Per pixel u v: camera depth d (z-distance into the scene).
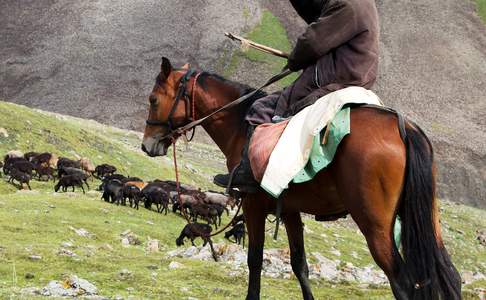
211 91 9.17
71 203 30.12
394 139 6.96
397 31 173.62
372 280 18.00
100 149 53.66
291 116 8.06
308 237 39.38
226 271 14.09
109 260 15.07
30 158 43.25
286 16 174.75
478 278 23.12
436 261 6.63
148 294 11.30
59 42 164.50
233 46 159.12
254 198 8.45
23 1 183.25
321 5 8.34
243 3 176.25
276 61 155.00
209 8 173.50
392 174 6.84
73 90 145.75
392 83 152.75
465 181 116.00
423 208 6.68
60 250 15.11
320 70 8.05
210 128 9.18
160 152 9.44
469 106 145.88
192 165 67.19
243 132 8.86
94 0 181.12
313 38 7.87
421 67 159.75
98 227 25.31
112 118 134.38
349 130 7.11
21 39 167.75
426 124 136.62
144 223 30.03
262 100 8.53
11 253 14.24
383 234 6.85
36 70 154.50
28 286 11.19
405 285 6.65
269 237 33.81
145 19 171.25
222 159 81.69
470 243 62.81
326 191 7.49
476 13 184.75
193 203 36.09
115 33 166.12
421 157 6.79
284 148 7.59
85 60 156.75
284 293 12.86
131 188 34.41
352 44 7.94
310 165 7.32
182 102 9.25
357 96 7.35
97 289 11.10
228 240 33.16
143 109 138.00
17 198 29.56
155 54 158.12
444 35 172.75
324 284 14.75
